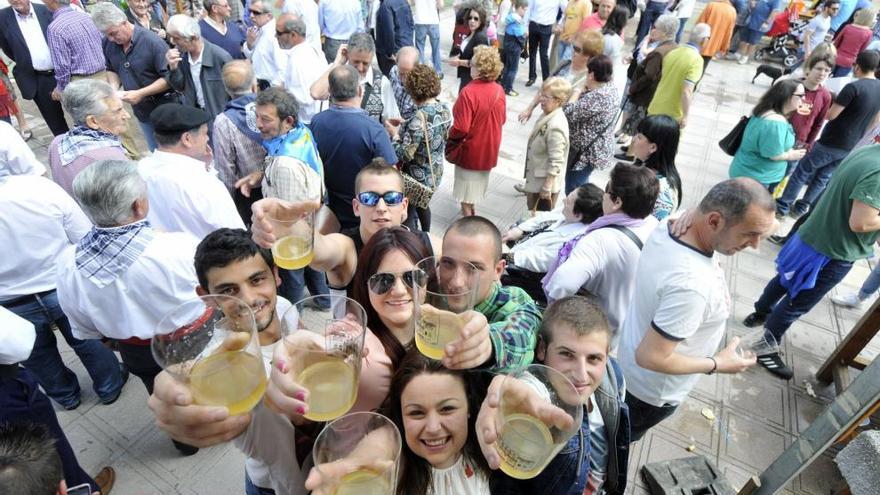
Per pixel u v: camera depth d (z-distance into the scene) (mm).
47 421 1967
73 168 2908
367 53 4145
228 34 5684
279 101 3010
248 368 944
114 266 2002
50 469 1365
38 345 2721
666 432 3080
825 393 3412
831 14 8688
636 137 3141
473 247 1503
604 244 2338
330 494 951
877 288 4062
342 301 1175
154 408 915
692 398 3320
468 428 1243
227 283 1582
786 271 3424
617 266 2340
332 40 6785
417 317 1135
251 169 3518
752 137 4199
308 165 3029
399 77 4516
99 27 4523
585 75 5098
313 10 6453
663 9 9820
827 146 4801
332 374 1022
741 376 3500
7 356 1751
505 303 1587
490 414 1019
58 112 5551
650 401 2328
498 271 1626
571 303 1516
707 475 2645
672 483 2607
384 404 1272
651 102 5715
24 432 1402
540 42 8312
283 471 1276
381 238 1472
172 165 2643
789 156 4105
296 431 1290
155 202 2645
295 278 3682
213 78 4922
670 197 2967
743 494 2520
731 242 1867
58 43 4895
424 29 8086
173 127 2625
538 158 4309
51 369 2838
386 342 1390
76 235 2631
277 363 997
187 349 956
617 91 4266
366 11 8234
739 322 4023
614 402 1613
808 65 4641
